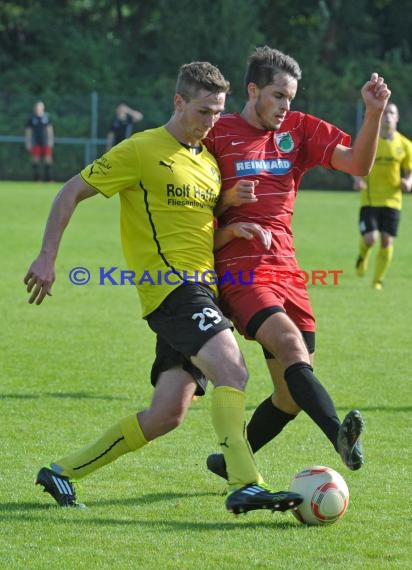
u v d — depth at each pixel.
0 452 14.16
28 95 84.69
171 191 11.58
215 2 89.56
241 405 10.95
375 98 11.76
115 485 12.69
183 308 11.28
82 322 25.17
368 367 20.41
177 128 11.83
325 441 15.10
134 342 22.70
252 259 12.08
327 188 83.31
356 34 97.06
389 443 14.89
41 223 49.38
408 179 32.06
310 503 11.05
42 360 20.61
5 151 82.94
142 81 91.62
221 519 11.35
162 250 11.52
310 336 12.37
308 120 12.70
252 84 12.30
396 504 11.99
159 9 94.62
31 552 10.20
